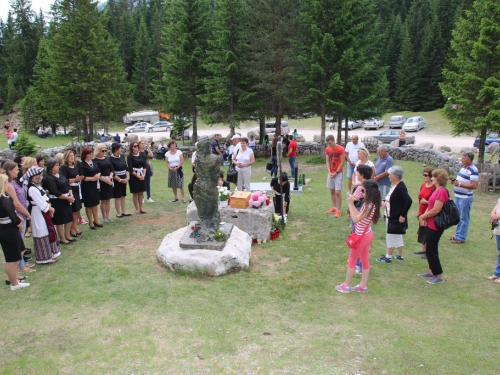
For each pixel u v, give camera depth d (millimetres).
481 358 4125
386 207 6762
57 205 7336
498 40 15070
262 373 3797
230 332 4578
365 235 5492
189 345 4293
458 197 7770
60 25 31156
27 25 65438
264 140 25703
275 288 5801
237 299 5426
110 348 4219
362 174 6203
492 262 6941
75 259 6918
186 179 15656
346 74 19422
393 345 4352
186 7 24031
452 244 7836
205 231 6562
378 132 39344
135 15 84688
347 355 4145
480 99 14953
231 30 21781
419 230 6934
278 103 24000
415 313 5125
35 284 5887
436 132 36562
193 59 23734
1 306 5203
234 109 23219
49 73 32000
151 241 7965
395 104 54500
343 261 6914
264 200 8188
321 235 8312
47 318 4879
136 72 65312
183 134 29109
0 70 70000
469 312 5168
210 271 6129
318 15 19047
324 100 19828
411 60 52594
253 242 7855
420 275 6316
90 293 5547
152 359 4023
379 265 6766
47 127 46812
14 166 6691
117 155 9578
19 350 4184
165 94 27375
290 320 4906
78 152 22641
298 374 3795
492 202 11102
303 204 11047
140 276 6160
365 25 20016
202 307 5172
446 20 57281
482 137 15469
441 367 3951
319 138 29297
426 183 7098
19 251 5699
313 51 18797
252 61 22109
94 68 30312
